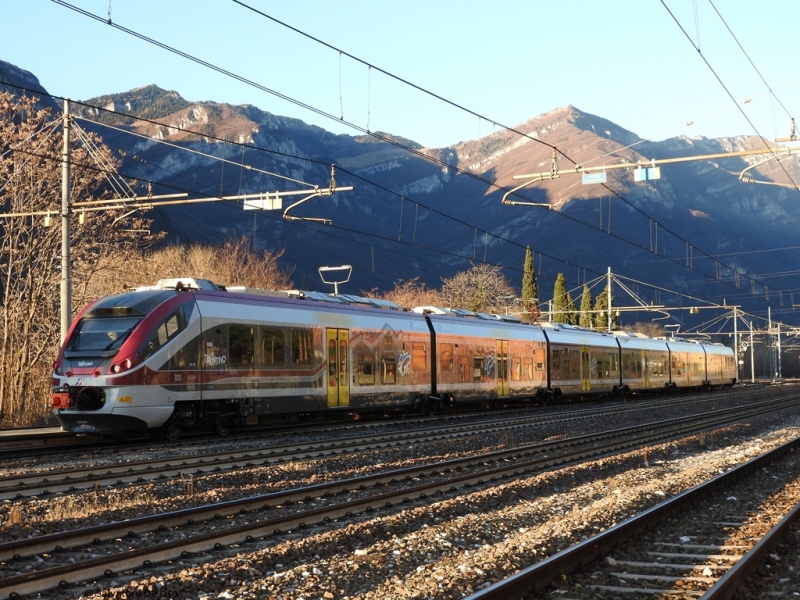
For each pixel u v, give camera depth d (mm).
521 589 7832
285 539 10695
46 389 35781
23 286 33719
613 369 50625
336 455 19594
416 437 24609
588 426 30375
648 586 8469
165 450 20156
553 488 15773
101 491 14062
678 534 10977
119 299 22344
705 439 24656
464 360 35125
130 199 27000
